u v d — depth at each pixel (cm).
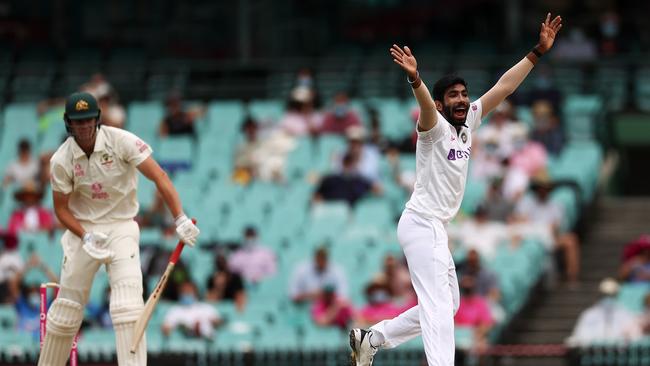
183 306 6919
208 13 11444
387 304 6838
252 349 6488
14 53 11144
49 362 4109
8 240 7425
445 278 3812
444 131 3809
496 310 6956
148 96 10369
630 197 9869
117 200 4028
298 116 9094
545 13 11294
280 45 11388
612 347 6306
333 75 10381
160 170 4000
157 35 11481
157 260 7175
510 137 8450
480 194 8125
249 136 8819
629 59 10506
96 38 11525
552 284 7831
